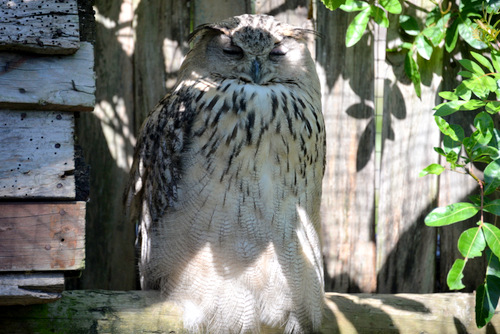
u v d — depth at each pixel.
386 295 5.40
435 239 6.25
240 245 4.85
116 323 4.58
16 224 4.09
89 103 4.20
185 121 4.93
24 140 4.14
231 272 4.88
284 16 6.09
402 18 6.02
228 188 4.82
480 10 5.87
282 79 5.24
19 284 4.09
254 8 6.09
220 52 5.21
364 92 6.12
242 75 5.14
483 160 5.36
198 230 4.86
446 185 6.19
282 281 4.96
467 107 5.04
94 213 6.04
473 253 5.01
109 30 6.01
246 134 4.80
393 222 6.21
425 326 5.25
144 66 6.05
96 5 5.99
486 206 5.12
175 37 6.07
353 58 6.11
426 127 6.17
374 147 6.15
